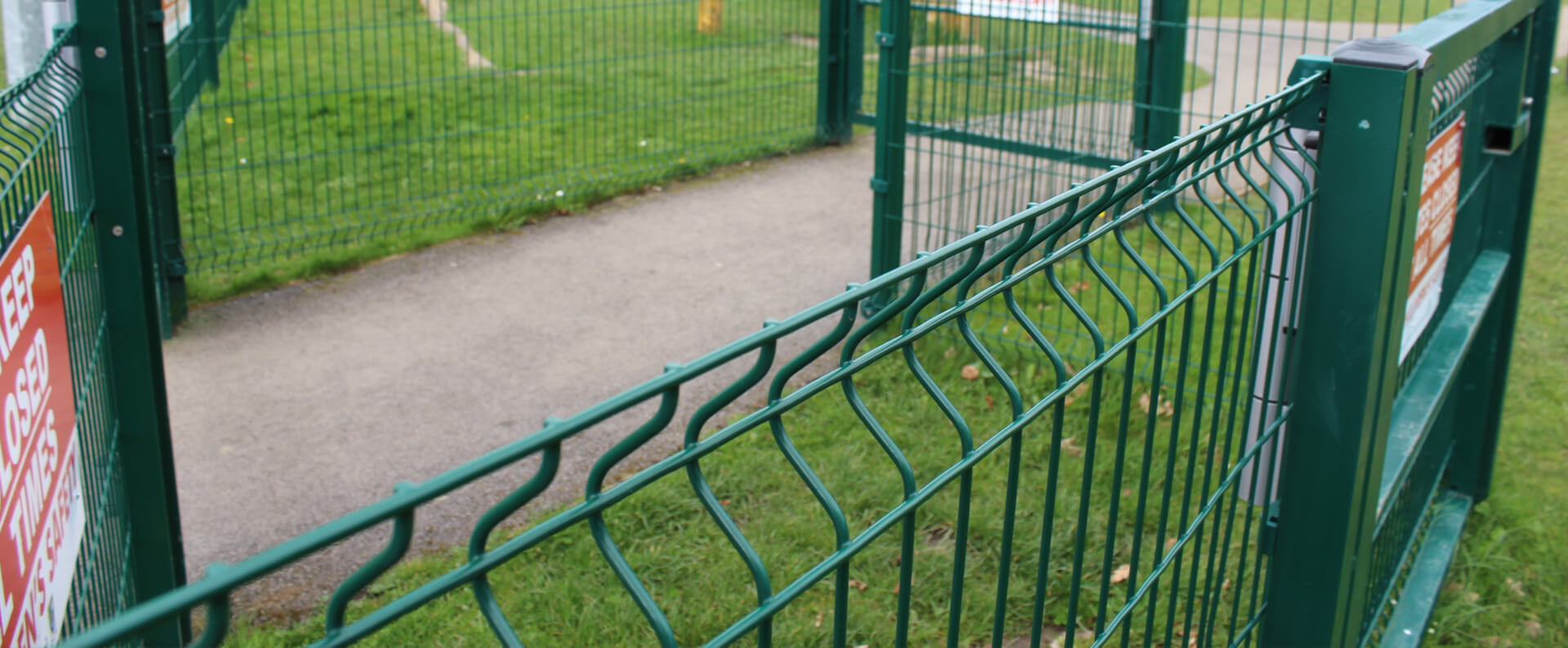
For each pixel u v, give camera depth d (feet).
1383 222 7.00
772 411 4.09
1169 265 18.93
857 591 11.35
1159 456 13.96
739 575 11.40
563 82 31.40
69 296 7.30
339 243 20.48
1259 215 20.48
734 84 33.01
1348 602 8.13
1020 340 16.58
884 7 16.49
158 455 9.05
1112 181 5.34
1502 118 11.03
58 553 6.52
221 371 16.10
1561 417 15.10
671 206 23.44
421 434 14.60
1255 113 6.69
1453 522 12.34
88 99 8.19
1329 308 7.32
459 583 3.22
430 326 17.72
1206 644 7.93
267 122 27.43
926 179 24.75
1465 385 12.55
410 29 36.70
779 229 22.29
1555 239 21.44
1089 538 12.29
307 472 13.66
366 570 3.02
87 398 7.70
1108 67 21.58
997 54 20.24
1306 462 7.68
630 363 16.67
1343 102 6.95
